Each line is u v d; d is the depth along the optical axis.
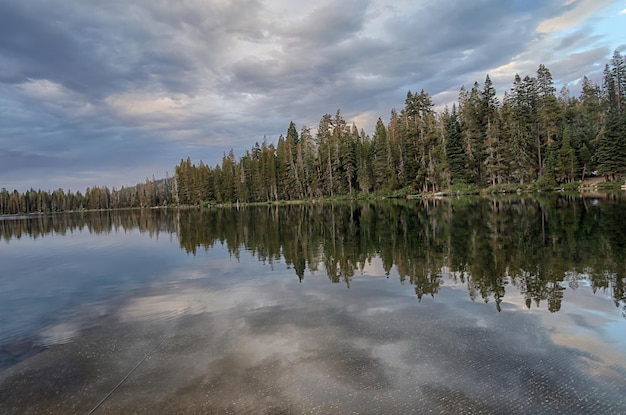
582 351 5.52
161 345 6.57
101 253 19.88
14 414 4.66
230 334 6.87
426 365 5.29
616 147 49.19
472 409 4.24
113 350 6.50
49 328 7.93
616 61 73.62
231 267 13.41
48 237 32.31
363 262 12.82
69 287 11.92
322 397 4.61
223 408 4.50
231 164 106.94
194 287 10.77
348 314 7.61
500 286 9.07
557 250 12.78
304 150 87.69
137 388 5.11
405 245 15.69
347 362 5.49
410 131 69.00
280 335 6.67
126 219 59.56
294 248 16.73
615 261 10.94
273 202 89.50
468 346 5.85
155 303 9.36
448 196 59.47
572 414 4.09
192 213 68.62
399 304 8.11
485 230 18.44
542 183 53.09
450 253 13.43
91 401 4.87
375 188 74.12
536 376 4.88
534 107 62.94
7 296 11.09
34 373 5.77
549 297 8.07
